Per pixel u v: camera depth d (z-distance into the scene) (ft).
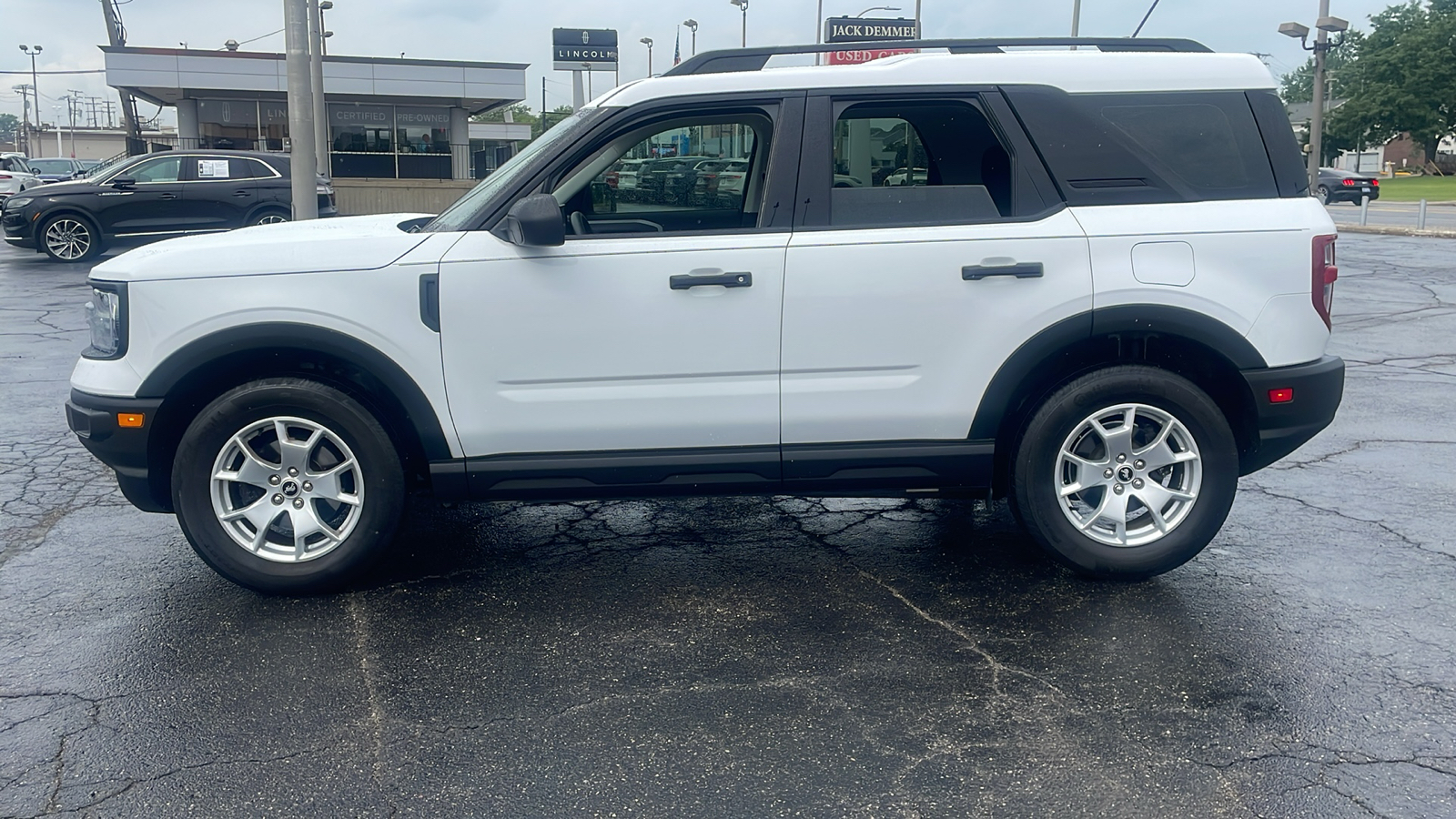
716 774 10.07
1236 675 11.96
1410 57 262.26
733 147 15.56
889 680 11.94
